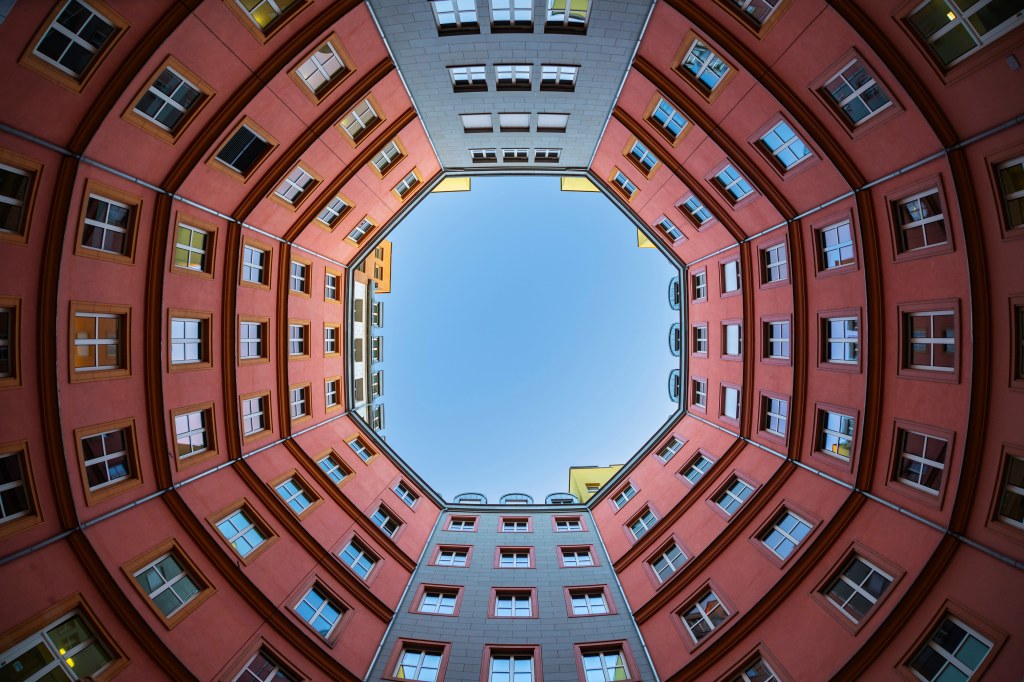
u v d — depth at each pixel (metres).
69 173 13.13
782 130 18.09
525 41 19.30
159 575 15.20
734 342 25.27
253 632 16.48
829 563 16.75
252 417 21.70
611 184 29.30
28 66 11.46
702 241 26.47
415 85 21.64
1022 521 12.57
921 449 15.31
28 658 11.52
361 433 30.94
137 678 13.12
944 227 14.20
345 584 21.02
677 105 20.22
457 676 19.03
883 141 15.06
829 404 18.59
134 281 15.70
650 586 22.34
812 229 19.09
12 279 12.18
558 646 20.27
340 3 16.98
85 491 13.83
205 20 14.20
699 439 27.53
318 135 20.00
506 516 31.11
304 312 25.59
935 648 13.23
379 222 29.23
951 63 12.88
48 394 13.00
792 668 15.52
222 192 18.47
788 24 15.23
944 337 14.53
